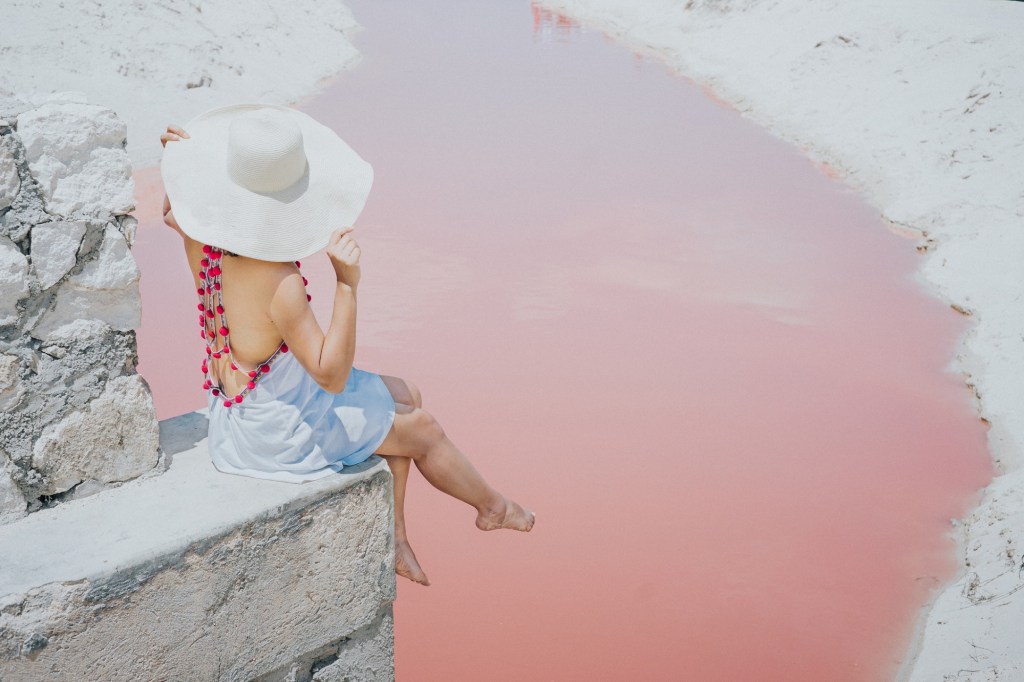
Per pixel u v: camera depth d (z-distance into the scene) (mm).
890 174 12539
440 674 4727
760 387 7715
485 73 18141
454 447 3207
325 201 2697
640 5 22875
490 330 8500
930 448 6965
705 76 17969
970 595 5281
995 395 7586
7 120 2523
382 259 9891
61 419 2738
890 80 14648
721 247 10562
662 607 5258
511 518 3473
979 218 10797
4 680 2494
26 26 13586
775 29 18078
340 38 19469
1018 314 8836
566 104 16109
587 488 6289
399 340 8273
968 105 13008
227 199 2613
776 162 13547
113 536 2646
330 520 2924
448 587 5363
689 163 13359
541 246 10391
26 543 2611
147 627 2654
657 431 7008
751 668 4859
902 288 9773
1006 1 17578
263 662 2926
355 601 3078
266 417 2832
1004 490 6266
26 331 2643
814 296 9477
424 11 24062
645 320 8812
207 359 2938
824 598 5387
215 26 16156
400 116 15102
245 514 2746
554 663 4832
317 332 2713
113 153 2682
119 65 13812
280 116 2598
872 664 4930
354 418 2936
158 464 2941
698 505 6164
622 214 11383
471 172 12609
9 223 2549
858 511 6188
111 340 2789
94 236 2682
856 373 8031
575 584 5414
